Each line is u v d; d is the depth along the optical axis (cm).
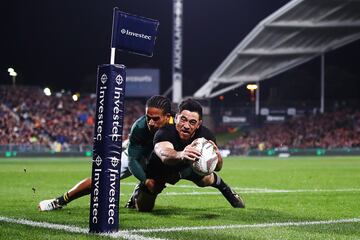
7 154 5006
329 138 6394
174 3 5581
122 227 657
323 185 1548
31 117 5703
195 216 784
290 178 1897
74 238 555
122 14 569
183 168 780
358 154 5891
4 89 5981
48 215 779
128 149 795
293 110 6981
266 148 6272
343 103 7319
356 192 1275
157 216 780
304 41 6762
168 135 691
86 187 827
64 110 6056
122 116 558
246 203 995
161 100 751
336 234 617
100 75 557
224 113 6969
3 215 780
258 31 6384
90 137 5862
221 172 2355
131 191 1303
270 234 609
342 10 6275
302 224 702
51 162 3678
